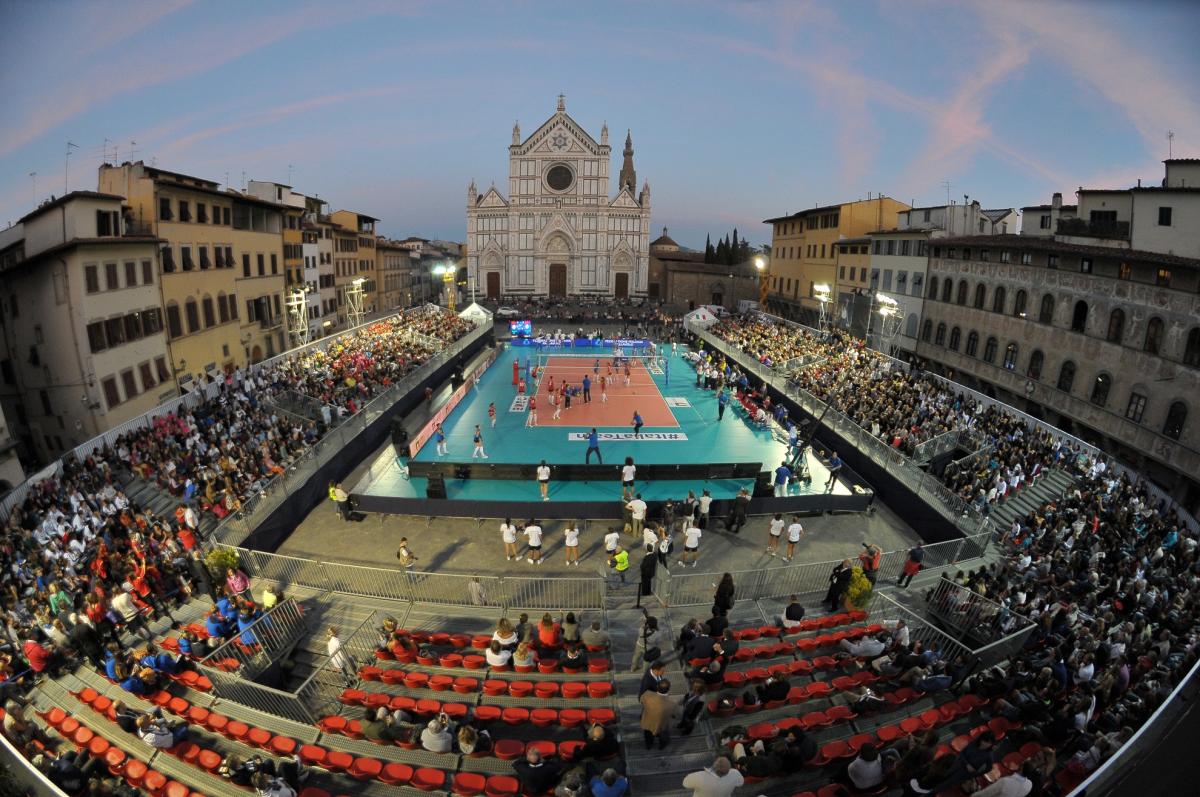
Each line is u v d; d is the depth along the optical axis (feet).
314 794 36.65
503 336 250.37
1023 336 130.62
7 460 79.36
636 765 40.27
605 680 48.37
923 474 84.48
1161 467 100.17
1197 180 109.91
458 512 82.74
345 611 59.72
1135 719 42.65
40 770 37.37
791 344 169.37
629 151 410.31
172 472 80.23
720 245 360.28
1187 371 94.99
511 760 39.99
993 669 47.01
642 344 218.18
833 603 60.29
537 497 92.53
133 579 58.08
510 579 59.31
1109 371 109.50
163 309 123.65
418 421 127.65
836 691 46.11
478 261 327.26
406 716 43.37
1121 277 107.24
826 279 222.48
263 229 171.22
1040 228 155.84
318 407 109.91
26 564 58.70
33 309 102.53
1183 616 54.03
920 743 34.19
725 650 46.09
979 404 112.16
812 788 38.58
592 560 72.33
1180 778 37.52
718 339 198.08
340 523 81.92
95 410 104.73
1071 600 59.36
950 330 154.81
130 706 45.14
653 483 98.32
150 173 126.21
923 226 174.09
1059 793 37.58
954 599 58.29
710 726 43.52
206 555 60.49
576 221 316.81
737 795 37.76
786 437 121.49
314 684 48.01
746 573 61.41
